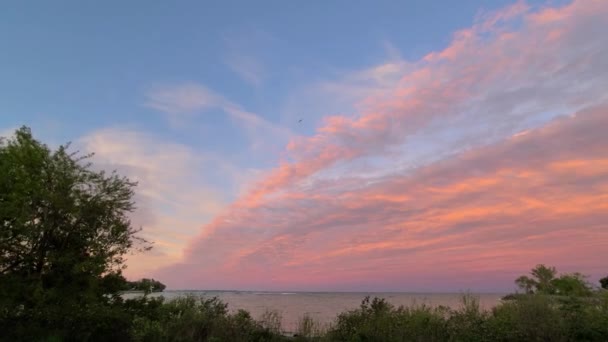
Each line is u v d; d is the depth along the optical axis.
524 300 14.55
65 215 13.38
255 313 24.27
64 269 13.01
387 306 16.44
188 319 15.27
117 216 14.20
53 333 12.42
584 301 14.92
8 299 12.19
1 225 12.45
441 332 14.22
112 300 13.97
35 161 13.48
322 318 22.36
